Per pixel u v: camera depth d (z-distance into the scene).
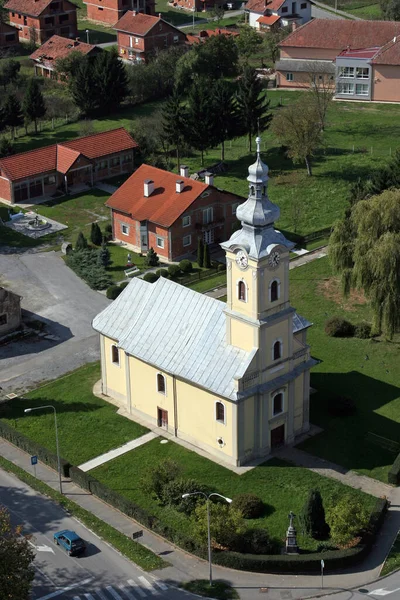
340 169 155.25
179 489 82.06
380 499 80.62
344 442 90.06
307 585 73.12
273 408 87.56
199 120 154.38
